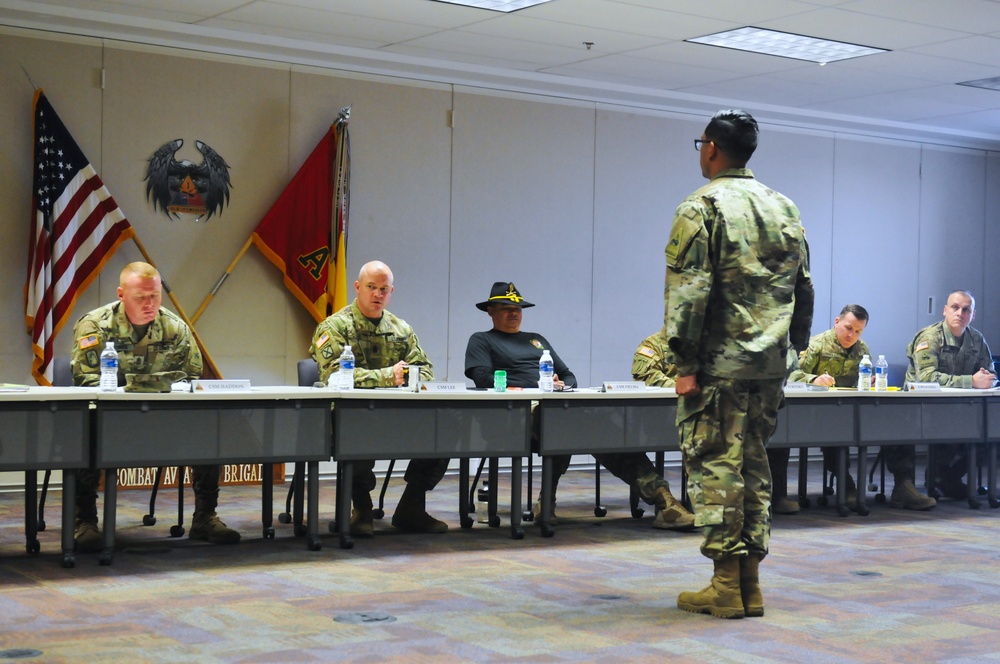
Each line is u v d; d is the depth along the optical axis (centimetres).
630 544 545
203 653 330
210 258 777
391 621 375
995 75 867
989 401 711
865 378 685
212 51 772
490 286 882
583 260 922
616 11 708
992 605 416
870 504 726
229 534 530
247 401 489
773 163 1014
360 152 827
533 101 897
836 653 341
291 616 380
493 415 542
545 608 398
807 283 393
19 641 342
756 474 388
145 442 467
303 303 795
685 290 365
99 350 509
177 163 764
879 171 1076
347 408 510
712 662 329
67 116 729
